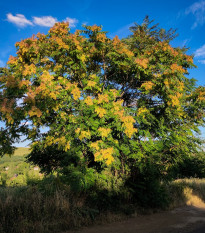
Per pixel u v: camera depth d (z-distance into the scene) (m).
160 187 9.05
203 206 9.45
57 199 6.40
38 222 5.49
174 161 9.02
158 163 8.25
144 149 7.96
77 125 6.91
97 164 8.21
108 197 7.42
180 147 8.49
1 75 7.40
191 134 8.57
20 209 5.72
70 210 6.32
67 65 7.98
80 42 7.72
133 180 8.70
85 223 6.04
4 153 7.25
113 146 7.04
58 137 7.50
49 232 5.27
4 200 6.17
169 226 6.02
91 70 9.30
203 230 5.52
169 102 7.95
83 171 7.15
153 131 8.91
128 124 6.88
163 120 8.40
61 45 7.18
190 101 9.22
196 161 17.88
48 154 8.55
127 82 9.90
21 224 5.22
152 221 6.64
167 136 8.47
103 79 10.06
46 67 7.54
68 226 5.68
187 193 10.78
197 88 9.10
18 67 7.65
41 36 7.91
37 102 6.59
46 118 7.88
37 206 5.96
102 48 8.18
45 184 7.82
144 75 8.62
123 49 8.10
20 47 7.43
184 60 8.82
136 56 8.88
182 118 9.19
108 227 5.89
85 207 6.76
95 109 6.80
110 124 7.45
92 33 8.07
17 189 7.41
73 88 7.07
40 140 8.18
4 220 5.23
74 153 7.60
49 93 6.71
